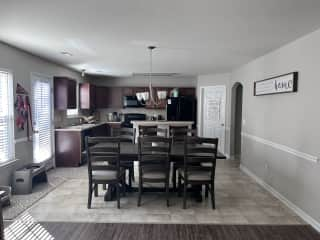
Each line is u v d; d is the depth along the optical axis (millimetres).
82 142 5816
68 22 2789
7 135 3895
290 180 3502
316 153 2926
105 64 5723
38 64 4824
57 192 3990
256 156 4754
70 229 2852
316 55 2945
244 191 4156
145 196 3887
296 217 3209
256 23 2773
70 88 5750
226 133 6773
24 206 3439
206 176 3443
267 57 4301
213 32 3131
